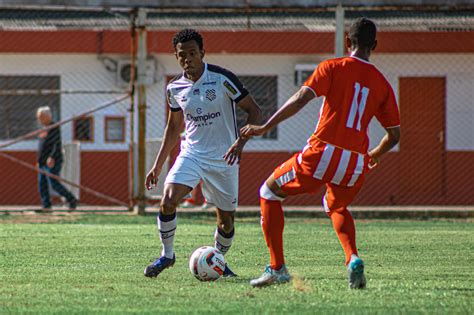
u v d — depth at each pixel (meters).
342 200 18.69
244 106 21.38
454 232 36.34
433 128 57.47
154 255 27.22
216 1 53.22
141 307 16.70
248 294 18.25
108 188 56.78
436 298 17.75
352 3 52.72
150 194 49.78
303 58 57.22
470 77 57.38
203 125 21.47
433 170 57.22
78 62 57.00
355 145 18.20
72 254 27.44
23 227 37.53
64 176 51.09
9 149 56.91
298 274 22.28
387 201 56.75
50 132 47.28
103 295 18.30
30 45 56.00
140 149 44.22
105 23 56.00
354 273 18.34
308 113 56.94
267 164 56.75
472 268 24.12
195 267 20.73
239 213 44.94
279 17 54.34
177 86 21.62
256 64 57.16
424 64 57.31
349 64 18.38
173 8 43.50
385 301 17.28
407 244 31.11
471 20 53.72
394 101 18.77
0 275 22.06
